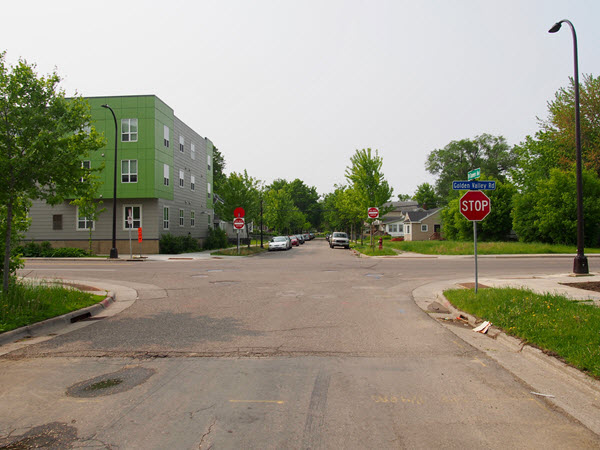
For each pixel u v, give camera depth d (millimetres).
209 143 46906
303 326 7895
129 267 20609
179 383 4910
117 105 31219
